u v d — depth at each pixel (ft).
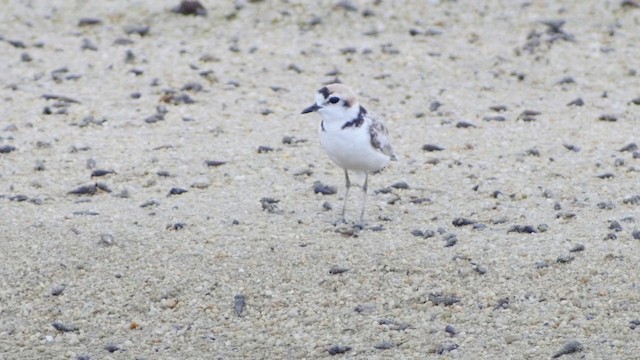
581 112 52.29
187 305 34.12
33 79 56.70
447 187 42.55
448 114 52.08
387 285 34.76
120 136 48.52
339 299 34.19
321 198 41.52
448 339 32.14
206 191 42.19
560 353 31.04
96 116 51.16
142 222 38.70
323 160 45.83
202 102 53.57
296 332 32.81
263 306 33.99
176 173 44.09
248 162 45.34
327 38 64.28
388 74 58.34
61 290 34.65
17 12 68.59
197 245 36.96
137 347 32.35
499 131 49.42
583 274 34.86
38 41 63.52
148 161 45.32
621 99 54.29
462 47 62.75
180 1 68.54
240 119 51.16
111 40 63.87
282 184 42.98
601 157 45.60
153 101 53.57
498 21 67.15
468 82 57.26
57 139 47.91
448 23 66.90
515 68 59.31
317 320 33.32
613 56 61.05
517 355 31.17
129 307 34.04
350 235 37.76
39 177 43.47
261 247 36.83
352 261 35.94
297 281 35.01
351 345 32.04
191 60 60.18
